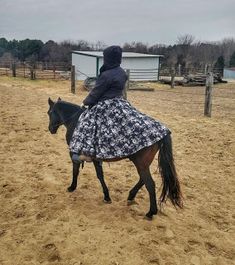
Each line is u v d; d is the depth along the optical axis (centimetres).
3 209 527
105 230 479
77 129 497
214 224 526
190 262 429
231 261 443
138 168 480
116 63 482
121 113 473
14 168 688
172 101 1731
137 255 430
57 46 6469
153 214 508
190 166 758
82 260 416
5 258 415
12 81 2512
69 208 534
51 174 665
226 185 672
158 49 6675
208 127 1073
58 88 2242
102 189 610
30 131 939
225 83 2967
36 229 475
